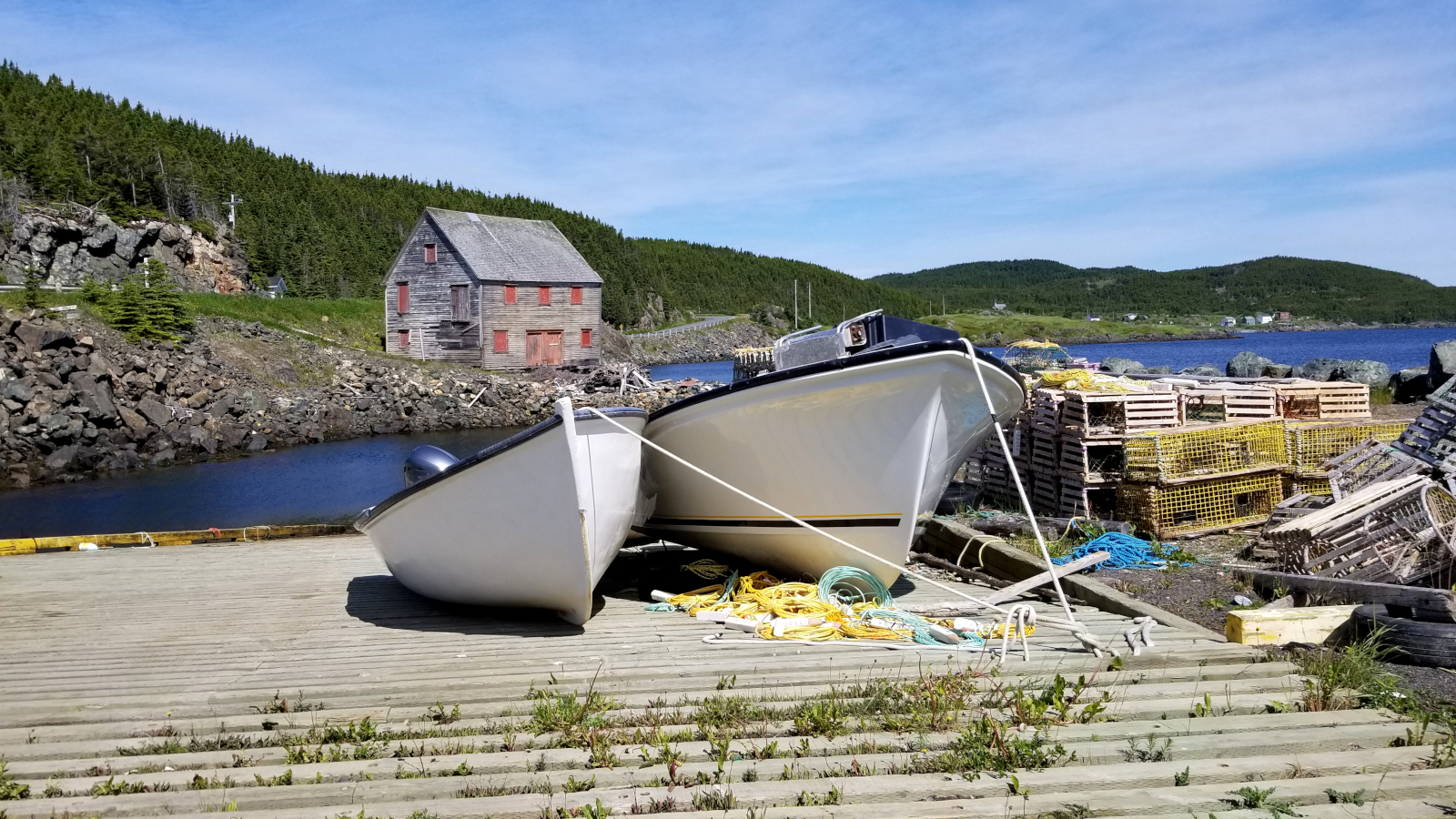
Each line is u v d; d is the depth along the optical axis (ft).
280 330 120.78
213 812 10.41
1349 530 21.38
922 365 21.42
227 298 135.03
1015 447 34.86
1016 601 23.61
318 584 29.07
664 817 9.88
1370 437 30.17
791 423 23.29
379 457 80.53
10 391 71.46
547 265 136.98
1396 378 63.87
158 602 26.55
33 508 59.41
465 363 129.90
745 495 21.27
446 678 16.42
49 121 206.18
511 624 22.77
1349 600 18.57
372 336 144.15
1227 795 10.03
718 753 11.80
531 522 21.21
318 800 10.71
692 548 31.63
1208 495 28.91
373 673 17.11
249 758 12.23
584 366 139.85
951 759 11.21
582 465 20.80
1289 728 12.05
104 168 195.72
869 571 24.47
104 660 19.56
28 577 31.12
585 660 17.63
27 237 146.41
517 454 20.72
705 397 23.89
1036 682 14.44
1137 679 14.55
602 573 23.22
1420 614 16.06
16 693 16.51
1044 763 11.05
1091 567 24.89
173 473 72.02
